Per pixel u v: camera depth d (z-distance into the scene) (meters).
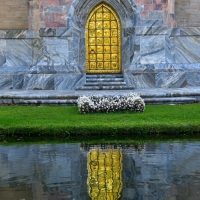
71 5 22.47
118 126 12.98
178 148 11.18
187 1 24.66
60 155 10.58
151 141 12.11
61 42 22.50
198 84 22.70
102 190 7.95
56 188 8.09
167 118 14.29
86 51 23.06
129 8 22.62
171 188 8.01
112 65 23.20
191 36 23.28
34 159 10.23
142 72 22.28
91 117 14.51
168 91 19.50
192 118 14.29
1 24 24.45
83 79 22.28
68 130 12.94
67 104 18.03
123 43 22.80
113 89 21.52
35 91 20.97
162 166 9.45
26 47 23.42
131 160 9.99
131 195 7.67
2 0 24.42
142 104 15.44
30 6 23.48
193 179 8.52
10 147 11.55
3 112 15.90
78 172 9.09
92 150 11.09
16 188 8.12
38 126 13.12
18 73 22.50
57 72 22.25
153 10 22.59
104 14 23.02
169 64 22.53
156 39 22.64
